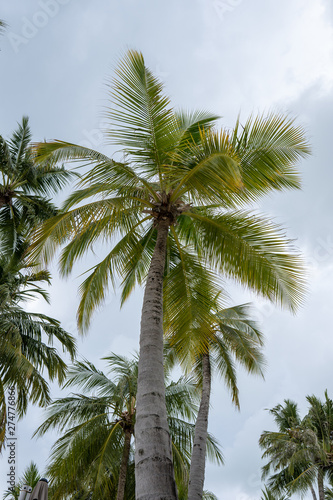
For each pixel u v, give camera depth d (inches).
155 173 385.1
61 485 611.5
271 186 372.5
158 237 361.4
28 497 425.4
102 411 692.7
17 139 676.1
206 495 916.6
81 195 405.7
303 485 1074.7
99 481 617.0
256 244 362.6
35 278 663.8
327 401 1171.3
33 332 649.0
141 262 480.1
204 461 530.3
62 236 363.9
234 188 317.4
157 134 368.5
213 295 402.3
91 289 410.3
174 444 688.4
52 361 646.5
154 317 313.6
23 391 612.7
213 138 327.3
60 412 690.8
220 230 375.6
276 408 1248.2
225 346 674.8
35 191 714.2
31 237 363.6
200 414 574.2
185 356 396.8
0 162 629.0
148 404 268.4
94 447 649.0
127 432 675.4
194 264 411.8
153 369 285.4
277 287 358.3
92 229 389.1
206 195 344.2
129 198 378.6
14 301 649.0
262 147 359.9
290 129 358.6
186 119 427.2
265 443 1133.1
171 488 237.5
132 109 367.2
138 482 241.1
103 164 359.6
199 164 325.1
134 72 364.5
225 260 366.6
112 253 409.4
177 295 398.3
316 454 1088.2
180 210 378.6
